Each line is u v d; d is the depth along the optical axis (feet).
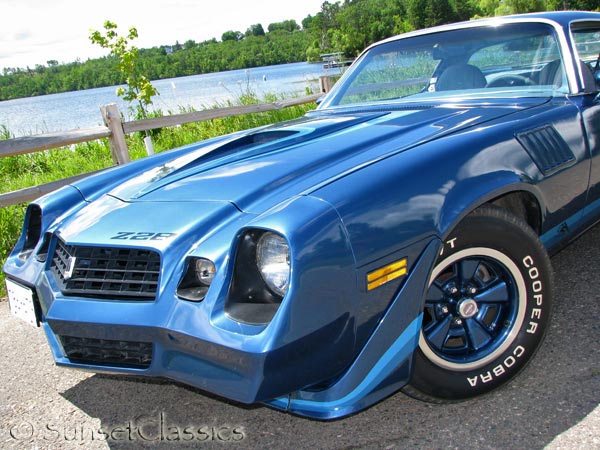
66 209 8.32
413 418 6.95
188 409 7.93
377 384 5.85
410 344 6.03
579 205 8.81
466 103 9.39
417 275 5.98
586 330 8.45
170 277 5.90
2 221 15.42
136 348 6.15
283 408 5.96
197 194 6.99
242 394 5.32
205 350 5.46
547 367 7.63
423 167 6.32
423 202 6.09
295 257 5.20
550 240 8.54
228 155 8.46
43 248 7.94
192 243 6.05
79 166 24.11
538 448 6.11
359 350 5.76
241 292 5.55
